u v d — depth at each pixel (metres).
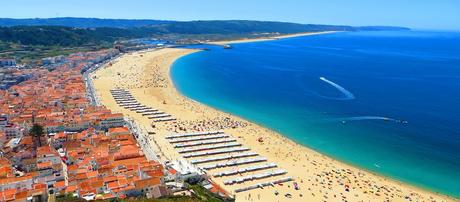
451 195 149.75
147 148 175.62
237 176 156.38
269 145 194.50
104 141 174.38
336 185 153.38
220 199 130.62
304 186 150.75
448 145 197.50
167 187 130.38
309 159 179.25
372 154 187.25
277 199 139.50
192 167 153.50
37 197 118.25
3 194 118.88
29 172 142.25
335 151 191.38
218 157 173.50
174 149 181.00
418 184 158.25
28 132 193.25
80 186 127.19
